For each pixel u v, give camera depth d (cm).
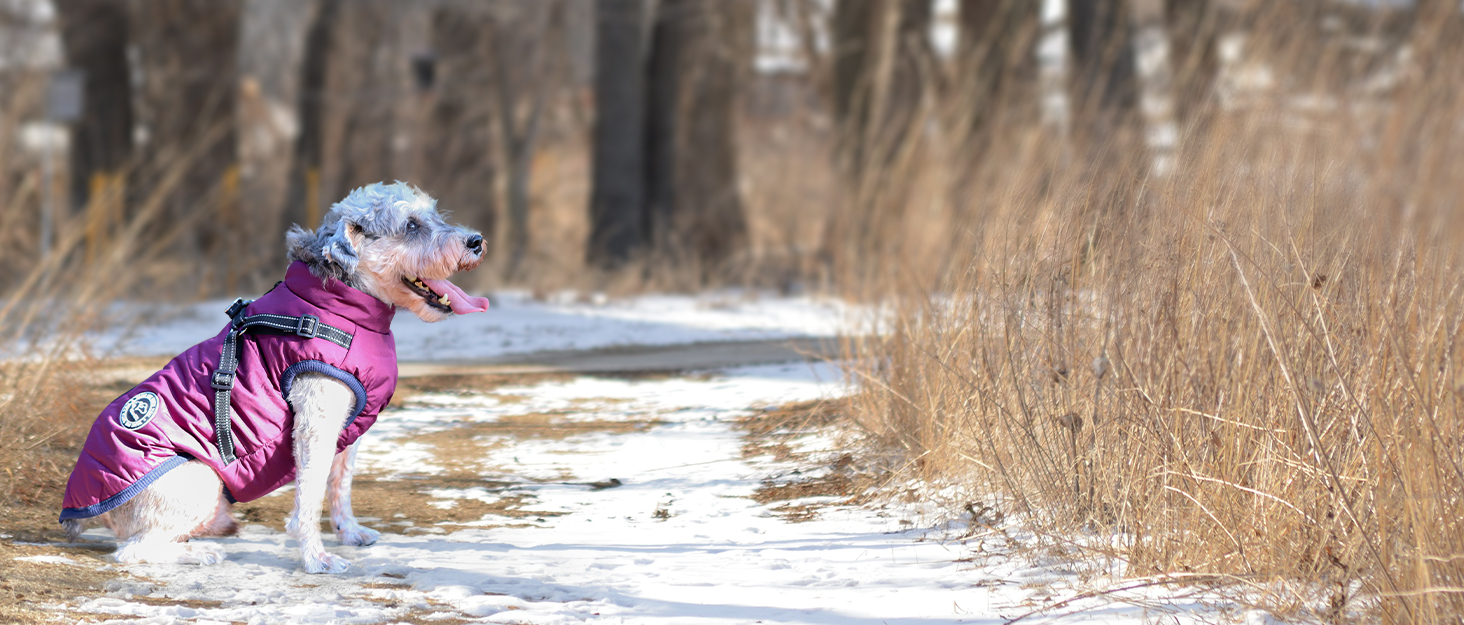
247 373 487
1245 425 464
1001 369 590
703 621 417
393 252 486
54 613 400
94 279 929
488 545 548
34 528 541
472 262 495
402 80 3000
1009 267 609
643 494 655
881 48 2197
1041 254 597
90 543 524
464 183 2928
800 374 998
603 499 647
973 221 746
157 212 2161
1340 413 450
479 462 734
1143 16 2092
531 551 534
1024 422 556
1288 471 449
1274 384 472
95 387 816
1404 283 451
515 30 2703
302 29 3105
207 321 1436
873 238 1672
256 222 2611
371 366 496
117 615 407
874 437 694
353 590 463
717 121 2480
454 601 446
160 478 482
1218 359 507
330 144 2789
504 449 768
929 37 2364
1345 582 407
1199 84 1163
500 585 473
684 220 2367
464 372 1070
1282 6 1334
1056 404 566
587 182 3384
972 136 1812
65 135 2378
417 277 494
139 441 482
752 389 941
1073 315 569
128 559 488
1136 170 610
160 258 1827
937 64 2339
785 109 3062
